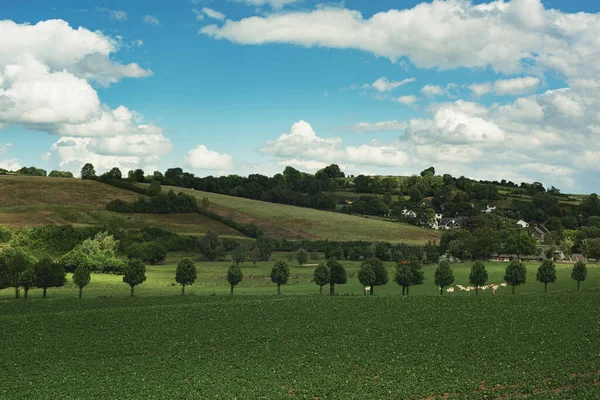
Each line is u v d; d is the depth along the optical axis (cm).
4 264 10669
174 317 8381
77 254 13888
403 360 6500
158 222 19938
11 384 5800
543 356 6506
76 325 7969
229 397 5375
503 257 18012
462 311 8644
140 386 5706
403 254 17338
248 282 12688
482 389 5534
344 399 5278
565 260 17575
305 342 7269
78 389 5634
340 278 10969
